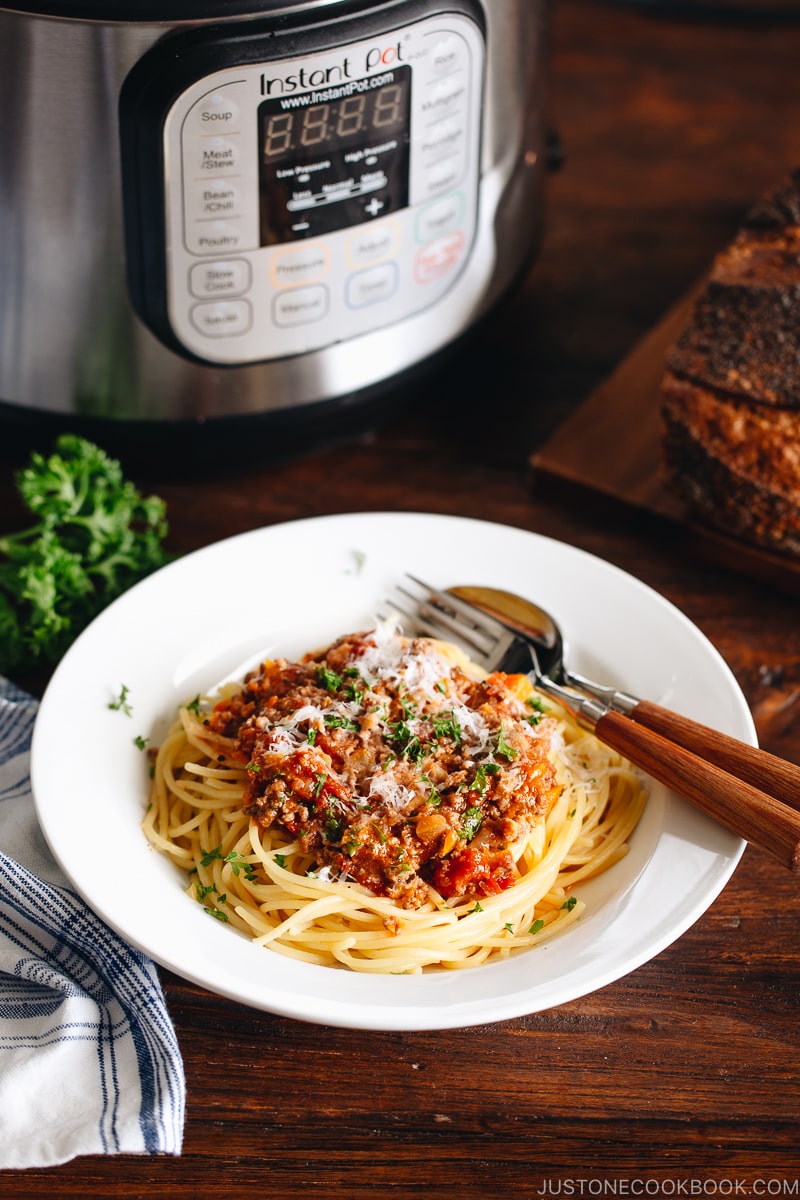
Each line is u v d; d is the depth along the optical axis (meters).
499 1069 0.86
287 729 0.90
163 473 1.11
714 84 1.43
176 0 0.91
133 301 1.00
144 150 0.95
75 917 0.88
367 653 0.94
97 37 0.92
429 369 1.09
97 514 1.02
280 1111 0.85
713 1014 0.87
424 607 1.00
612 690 0.94
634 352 1.18
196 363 1.03
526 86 1.05
